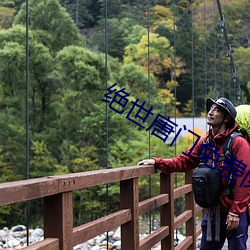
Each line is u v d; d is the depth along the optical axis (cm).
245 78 2380
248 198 224
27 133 274
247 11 2462
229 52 1355
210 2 2338
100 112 1445
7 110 1436
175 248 308
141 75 1656
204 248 243
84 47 1631
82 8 1878
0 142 1409
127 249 231
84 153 1402
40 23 1560
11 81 1452
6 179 1395
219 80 2261
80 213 1377
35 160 1414
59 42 1577
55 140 1469
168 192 292
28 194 137
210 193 226
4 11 1598
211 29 2311
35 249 142
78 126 1461
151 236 261
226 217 231
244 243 232
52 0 1566
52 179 150
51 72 1478
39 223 1279
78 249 671
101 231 193
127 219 226
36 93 1492
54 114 1498
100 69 1537
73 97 1481
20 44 1479
